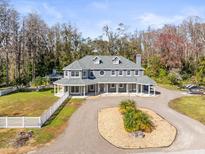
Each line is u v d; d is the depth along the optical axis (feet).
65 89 193.06
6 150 90.07
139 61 209.97
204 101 172.35
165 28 330.95
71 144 96.37
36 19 277.44
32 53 279.08
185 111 145.89
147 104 162.81
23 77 274.57
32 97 187.01
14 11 256.32
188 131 112.68
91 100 175.01
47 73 306.35
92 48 355.36
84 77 197.67
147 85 204.44
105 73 204.54
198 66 271.28
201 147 95.40
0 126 113.19
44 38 305.12
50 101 172.04
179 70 286.46
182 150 92.53
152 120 123.13
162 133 108.37
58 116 132.46
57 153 88.07
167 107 155.53
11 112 141.90
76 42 338.34
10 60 295.48
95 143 97.76
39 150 90.43
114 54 353.10
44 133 107.04
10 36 252.21
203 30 325.01
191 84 239.30
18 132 107.04
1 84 255.50
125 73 205.67
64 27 334.65
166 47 285.23
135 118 110.01
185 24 344.49
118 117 125.59
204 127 118.42
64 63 318.86
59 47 330.13
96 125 118.52
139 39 386.73
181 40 293.23
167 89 223.92
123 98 182.29
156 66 279.69
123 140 100.68
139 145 96.84
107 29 354.74
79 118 129.39
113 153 89.04
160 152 90.53
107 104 161.79
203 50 324.39
